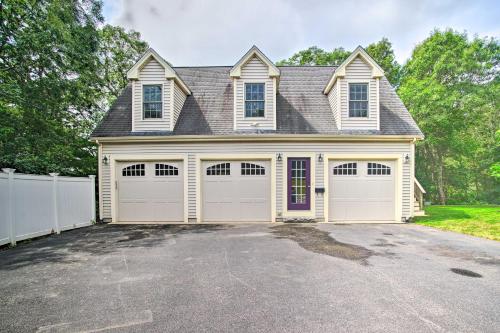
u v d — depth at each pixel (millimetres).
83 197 8977
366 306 3152
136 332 2627
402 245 6125
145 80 9844
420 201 10625
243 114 9789
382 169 9750
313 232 7727
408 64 22219
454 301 3289
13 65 8984
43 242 6617
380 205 9703
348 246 6051
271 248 5891
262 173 9766
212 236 7230
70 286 3816
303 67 12453
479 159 22531
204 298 3387
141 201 9797
